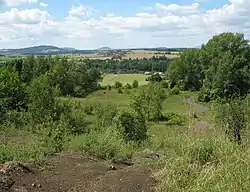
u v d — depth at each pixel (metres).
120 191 6.73
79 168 8.69
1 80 33.69
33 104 26.69
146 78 87.75
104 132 12.77
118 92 70.62
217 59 59.09
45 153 10.11
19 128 19.44
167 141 9.42
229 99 9.38
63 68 68.00
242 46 64.38
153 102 40.19
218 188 5.36
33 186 7.30
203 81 60.22
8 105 31.30
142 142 14.59
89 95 67.75
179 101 48.75
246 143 6.95
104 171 8.48
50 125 14.49
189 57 68.81
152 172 7.27
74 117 25.59
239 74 55.78
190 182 6.11
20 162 8.45
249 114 8.44
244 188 5.24
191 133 7.87
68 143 11.28
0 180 7.02
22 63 66.81
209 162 6.46
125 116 18.34
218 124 8.39
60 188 7.31
